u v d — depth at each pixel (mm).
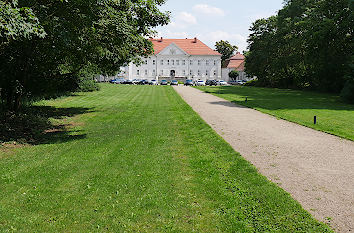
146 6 17109
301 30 44688
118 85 53500
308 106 21938
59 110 19578
